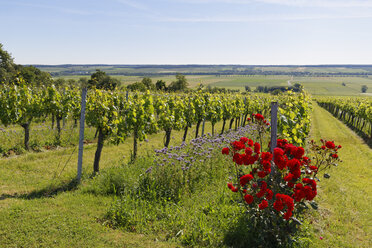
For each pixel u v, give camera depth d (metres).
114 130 8.05
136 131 9.20
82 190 6.41
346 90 171.00
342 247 4.56
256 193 4.46
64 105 13.66
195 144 8.09
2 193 6.00
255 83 194.12
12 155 9.72
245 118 23.23
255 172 4.68
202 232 4.58
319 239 4.72
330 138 16.91
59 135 12.48
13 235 4.20
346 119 32.56
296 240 4.34
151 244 4.31
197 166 7.31
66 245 4.10
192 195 6.25
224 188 6.43
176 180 6.43
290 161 4.30
